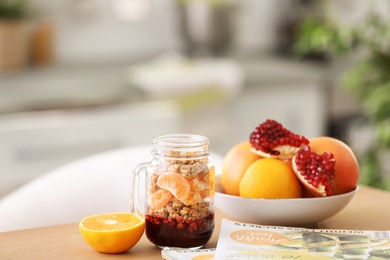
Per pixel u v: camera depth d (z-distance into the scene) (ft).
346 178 4.28
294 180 4.23
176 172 3.89
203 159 3.97
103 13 13.46
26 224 5.67
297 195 4.25
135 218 4.10
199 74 11.73
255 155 4.36
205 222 3.93
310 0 13.74
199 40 12.91
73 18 13.23
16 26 11.81
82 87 11.33
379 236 3.93
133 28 13.76
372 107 10.06
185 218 3.89
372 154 10.15
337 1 14.11
